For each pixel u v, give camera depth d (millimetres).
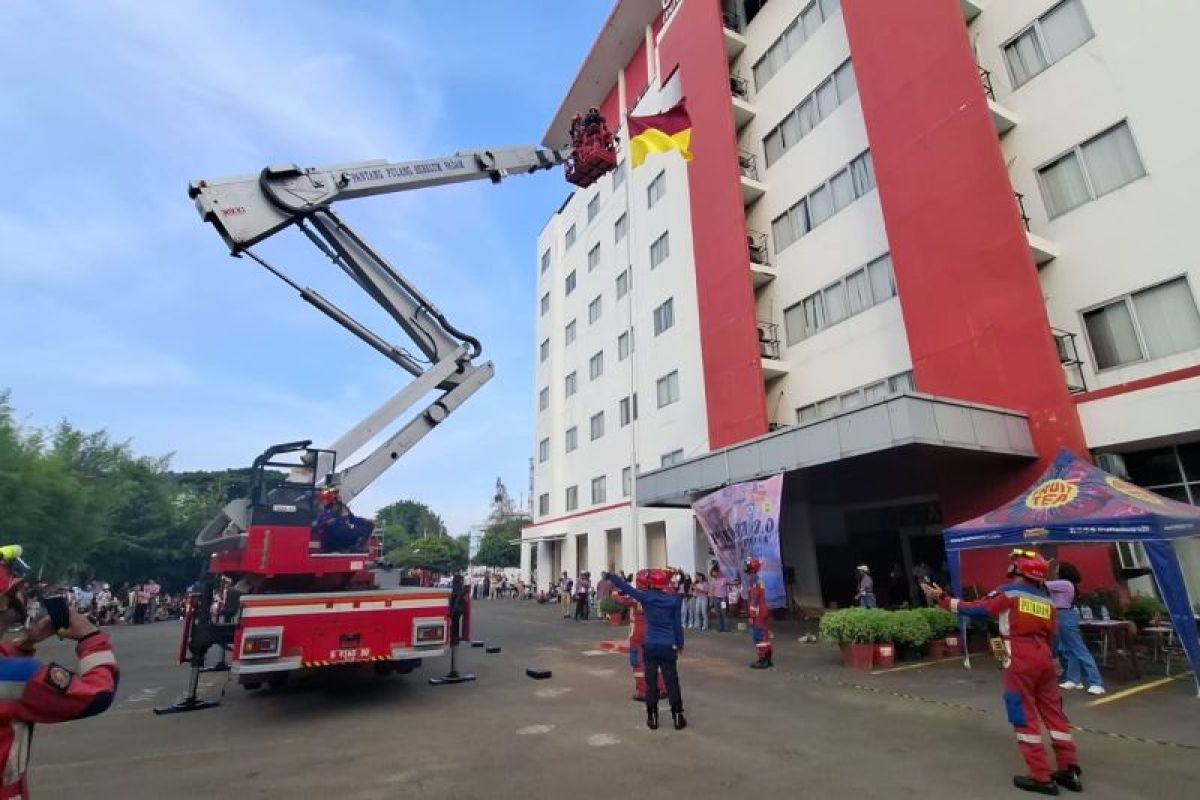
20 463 21078
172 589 39844
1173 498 10977
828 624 10367
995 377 12727
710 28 22141
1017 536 9016
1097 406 11414
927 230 14289
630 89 30875
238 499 8633
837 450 12414
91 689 2445
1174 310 11156
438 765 5582
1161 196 11484
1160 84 11688
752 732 6500
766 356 19531
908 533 16969
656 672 6820
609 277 30422
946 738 6168
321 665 7555
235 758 5895
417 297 10500
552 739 6340
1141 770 5160
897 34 15469
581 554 30859
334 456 9203
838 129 18438
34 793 5039
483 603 32219
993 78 14461
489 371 11078
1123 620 9625
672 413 24234
